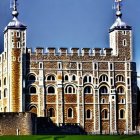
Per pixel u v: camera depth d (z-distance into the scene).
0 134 103.69
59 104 141.25
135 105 146.00
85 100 142.88
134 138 77.31
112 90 144.12
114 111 143.88
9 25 139.75
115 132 142.75
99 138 78.12
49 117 138.50
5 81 142.25
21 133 105.56
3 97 142.88
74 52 143.38
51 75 141.75
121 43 146.00
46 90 141.00
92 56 144.25
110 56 145.12
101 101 143.75
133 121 145.25
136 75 147.00
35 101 140.12
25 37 140.00
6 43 141.88
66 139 78.50
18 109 138.25
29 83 140.00
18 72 139.00
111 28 148.12
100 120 143.00
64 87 142.00
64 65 142.50
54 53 142.12
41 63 141.25
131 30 146.62
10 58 139.00
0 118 104.00
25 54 140.00
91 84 143.50
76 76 142.88
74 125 134.62
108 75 144.50
